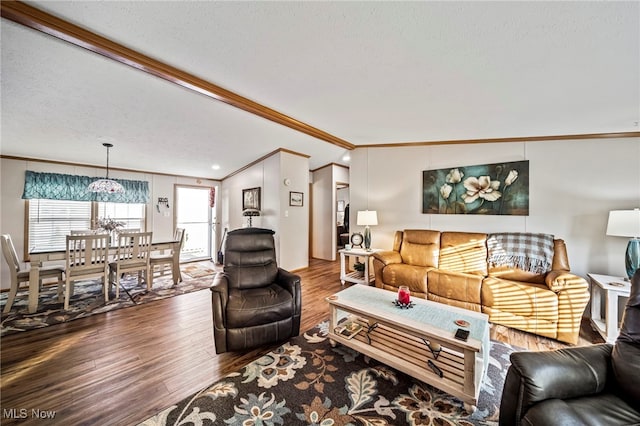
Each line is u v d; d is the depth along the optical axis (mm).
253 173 5277
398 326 1799
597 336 2455
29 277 3027
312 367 1940
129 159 4582
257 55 1863
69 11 1479
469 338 1573
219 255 5902
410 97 2416
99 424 1409
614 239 2840
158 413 1491
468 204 3629
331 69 2008
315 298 3463
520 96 2229
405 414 1499
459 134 3436
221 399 1605
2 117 2828
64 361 1987
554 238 2996
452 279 2869
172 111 2969
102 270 3291
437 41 1594
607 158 2895
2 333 2438
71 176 4527
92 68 2100
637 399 1057
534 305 2408
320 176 6348
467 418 1471
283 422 1435
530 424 1010
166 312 2963
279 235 4586
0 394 1630
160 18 1518
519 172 3291
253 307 2135
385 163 4305
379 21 1454
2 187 3988
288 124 3197
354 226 4586
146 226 5480
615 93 2064
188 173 5832
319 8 1381
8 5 1400
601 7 1239
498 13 1329
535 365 1146
